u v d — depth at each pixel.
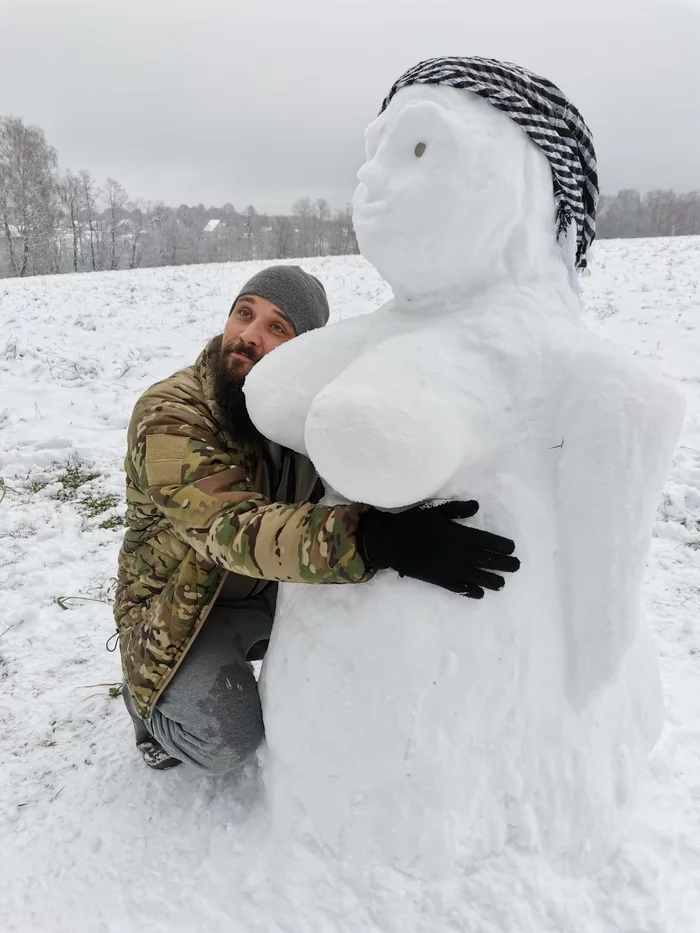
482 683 1.13
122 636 1.65
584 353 1.08
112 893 1.38
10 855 1.53
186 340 7.53
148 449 1.38
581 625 1.12
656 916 1.20
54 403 5.19
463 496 1.09
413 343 1.08
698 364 5.95
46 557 3.12
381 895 1.21
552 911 1.18
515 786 1.19
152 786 1.67
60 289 11.74
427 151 1.06
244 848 1.39
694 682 2.16
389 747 1.15
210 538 1.26
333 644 1.18
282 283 1.69
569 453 1.06
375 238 1.12
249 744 1.46
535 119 1.09
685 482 3.70
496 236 1.11
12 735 1.98
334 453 0.95
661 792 1.53
